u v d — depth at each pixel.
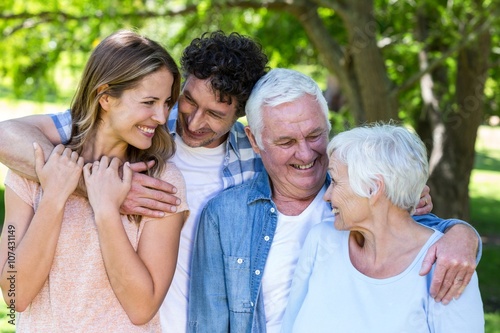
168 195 2.39
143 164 2.42
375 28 7.43
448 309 2.19
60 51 8.82
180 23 8.75
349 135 2.31
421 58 8.88
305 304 2.39
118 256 2.27
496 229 12.98
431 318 2.21
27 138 2.34
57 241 2.31
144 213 2.36
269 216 2.65
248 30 9.16
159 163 2.45
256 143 2.67
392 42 9.02
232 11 8.48
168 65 2.33
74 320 2.32
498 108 9.98
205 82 2.63
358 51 7.35
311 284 2.40
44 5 8.78
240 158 2.90
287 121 2.51
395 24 8.91
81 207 2.37
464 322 2.18
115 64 2.28
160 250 2.39
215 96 2.63
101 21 8.26
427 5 8.34
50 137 2.46
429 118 9.06
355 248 2.39
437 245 2.25
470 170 8.90
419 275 2.22
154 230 2.39
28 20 8.95
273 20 9.20
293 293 2.49
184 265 2.76
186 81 2.71
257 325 2.60
